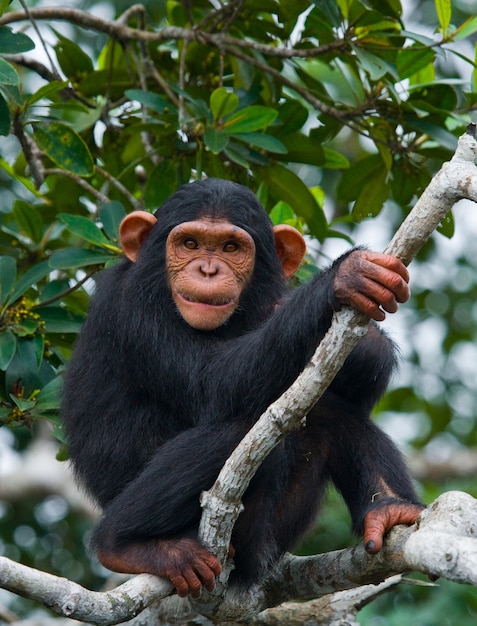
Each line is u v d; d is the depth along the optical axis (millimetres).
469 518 7891
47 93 11812
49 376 11445
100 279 10672
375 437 10078
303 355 8859
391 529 9062
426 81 13258
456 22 20031
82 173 11945
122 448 10039
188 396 9672
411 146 13062
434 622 14523
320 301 8500
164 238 10156
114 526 9195
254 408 9219
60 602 7551
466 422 20500
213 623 10430
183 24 14586
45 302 11578
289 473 9977
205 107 12070
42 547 18031
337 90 17188
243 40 13078
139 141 13922
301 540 10461
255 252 10266
